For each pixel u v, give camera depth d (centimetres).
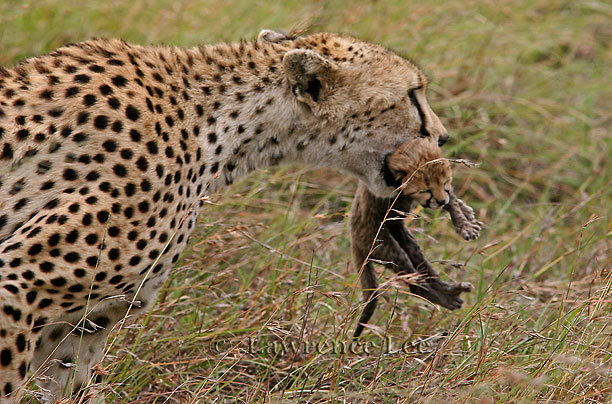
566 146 1381
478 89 1405
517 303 953
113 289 722
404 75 827
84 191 696
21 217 701
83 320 702
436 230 1147
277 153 816
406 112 829
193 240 976
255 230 1060
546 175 1334
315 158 833
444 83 1399
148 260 728
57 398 778
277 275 961
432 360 779
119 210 703
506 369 717
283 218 1077
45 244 679
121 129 716
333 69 791
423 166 774
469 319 834
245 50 807
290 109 800
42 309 691
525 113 1416
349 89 805
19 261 674
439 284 834
